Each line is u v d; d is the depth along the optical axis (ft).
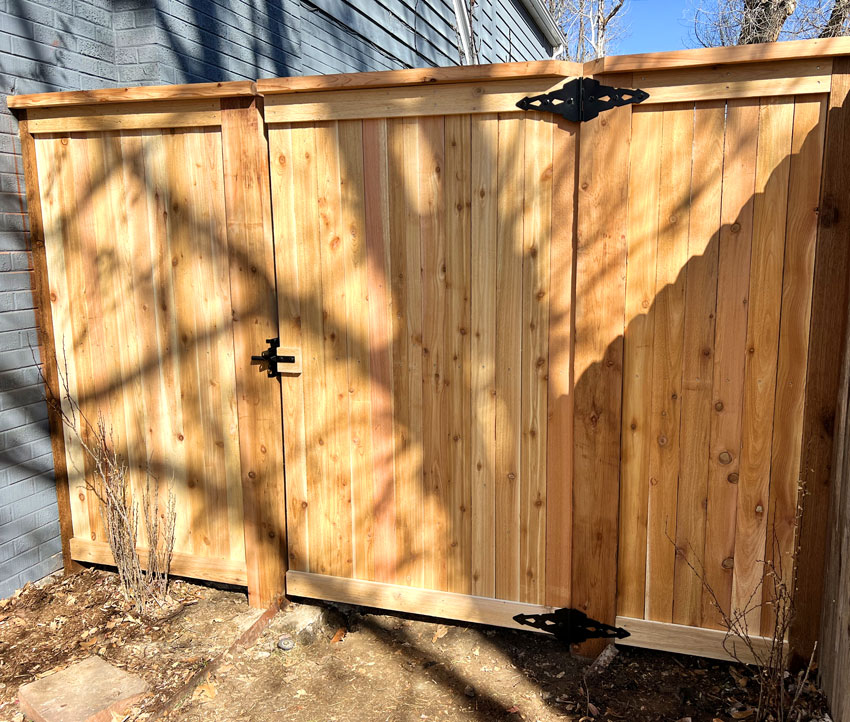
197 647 10.44
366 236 10.34
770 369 8.95
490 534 10.43
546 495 10.05
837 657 8.36
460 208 9.84
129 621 11.11
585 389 9.59
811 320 8.70
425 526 10.75
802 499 8.97
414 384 10.45
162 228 11.23
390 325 10.43
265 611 11.36
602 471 9.68
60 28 11.57
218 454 11.61
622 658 10.03
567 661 10.11
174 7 12.59
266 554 11.44
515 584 10.42
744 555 9.37
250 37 14.98
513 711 9.03
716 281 8.98
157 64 12.19
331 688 9.60
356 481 10.98
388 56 21.97
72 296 11.90
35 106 11.07
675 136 8.87
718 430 9.24
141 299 11.54
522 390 9.96
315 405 10.97
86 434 12.24
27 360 11.69
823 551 8.98
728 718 8.73
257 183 10.57
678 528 9.59
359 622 11.23
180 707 9.21
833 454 8.77
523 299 9.77
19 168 11.51
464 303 10.03
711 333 9.09
